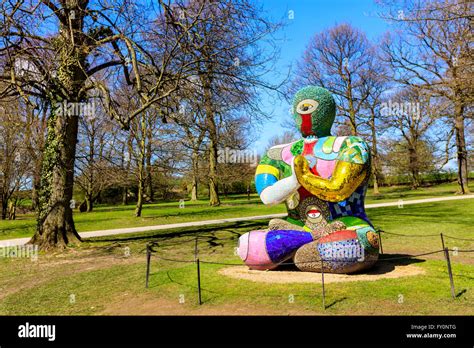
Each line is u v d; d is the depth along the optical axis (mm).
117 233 17625
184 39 12383
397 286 6449
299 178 7395
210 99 13461
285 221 7871
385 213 21125
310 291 6301
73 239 13398
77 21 12328
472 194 31172
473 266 8070
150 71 13031
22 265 10898
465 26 13750
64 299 7211
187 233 17109
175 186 48906
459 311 5449
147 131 24609
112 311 6289
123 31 11695
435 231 14672
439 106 15148
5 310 6613
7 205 29406
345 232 7172
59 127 12961
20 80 10992
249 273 7652
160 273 8797
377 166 37188
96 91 14281
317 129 8062
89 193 33156
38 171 24891
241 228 18203
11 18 10141
